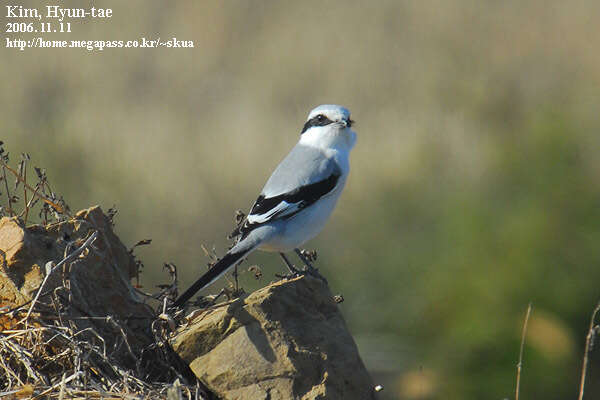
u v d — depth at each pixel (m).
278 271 12.67
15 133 15.40
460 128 16.45
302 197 8.14
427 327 11.11
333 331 6.40
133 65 19.48
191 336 6.15
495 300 10.72
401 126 16.92
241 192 15.11
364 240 12.98
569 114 12.32
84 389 5.66
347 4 21.97
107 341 6.25
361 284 12.14
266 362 6.07
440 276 11.23
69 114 16.98
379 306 11.77
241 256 7.64
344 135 8.67
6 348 5.93
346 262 12.70
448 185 13.77
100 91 18.25
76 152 15.23
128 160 15.39
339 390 6.11
